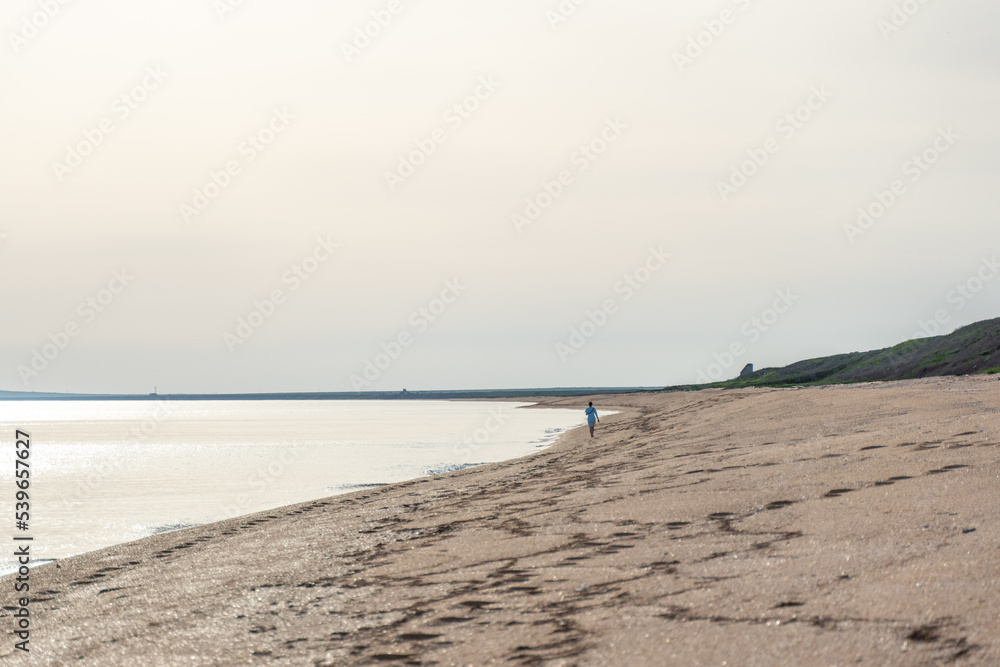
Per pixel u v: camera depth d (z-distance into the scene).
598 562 10.58
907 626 6.48
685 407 57.88
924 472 13.02
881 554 8.74
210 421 134.75
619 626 7.62
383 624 9.11
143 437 83.31
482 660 7.27
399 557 13.29
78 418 183.25
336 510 22.39
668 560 10.08
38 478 39.75
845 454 16.05
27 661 9.46
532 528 14.14
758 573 8.75
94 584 14.29
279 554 15.42
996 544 8.34
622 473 20.27
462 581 10.70
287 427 100.06
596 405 139.75
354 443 62.53
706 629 7.15
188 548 17.88
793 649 6.37
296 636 9.16
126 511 26.94
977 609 6.55
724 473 16.59
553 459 31.25
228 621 10.24
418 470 38.28
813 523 10.90
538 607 8.80
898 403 25.91
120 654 9.31
